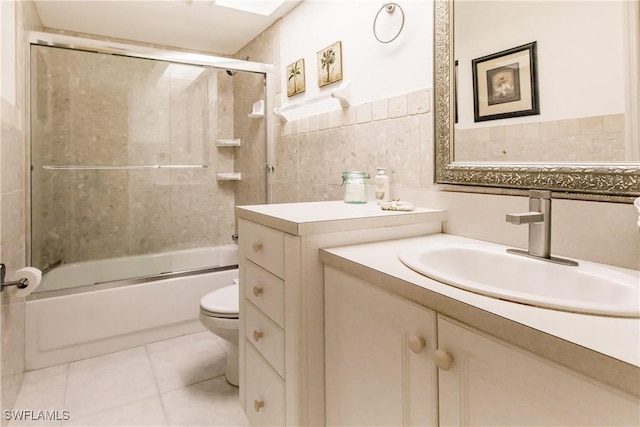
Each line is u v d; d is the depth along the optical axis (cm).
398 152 156
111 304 220
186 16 254
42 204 244
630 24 87
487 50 119
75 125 269
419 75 145
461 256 111
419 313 77
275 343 121
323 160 206
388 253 103
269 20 259
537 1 106
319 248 109
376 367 90
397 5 154
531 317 59
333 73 193
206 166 324
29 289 153
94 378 193
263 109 277
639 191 85
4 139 159
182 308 242
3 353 151
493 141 119
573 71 98
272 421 125
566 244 100
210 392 181
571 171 97
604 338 52
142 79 292
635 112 87
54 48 234
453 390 70
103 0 231
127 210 293
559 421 53
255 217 132
